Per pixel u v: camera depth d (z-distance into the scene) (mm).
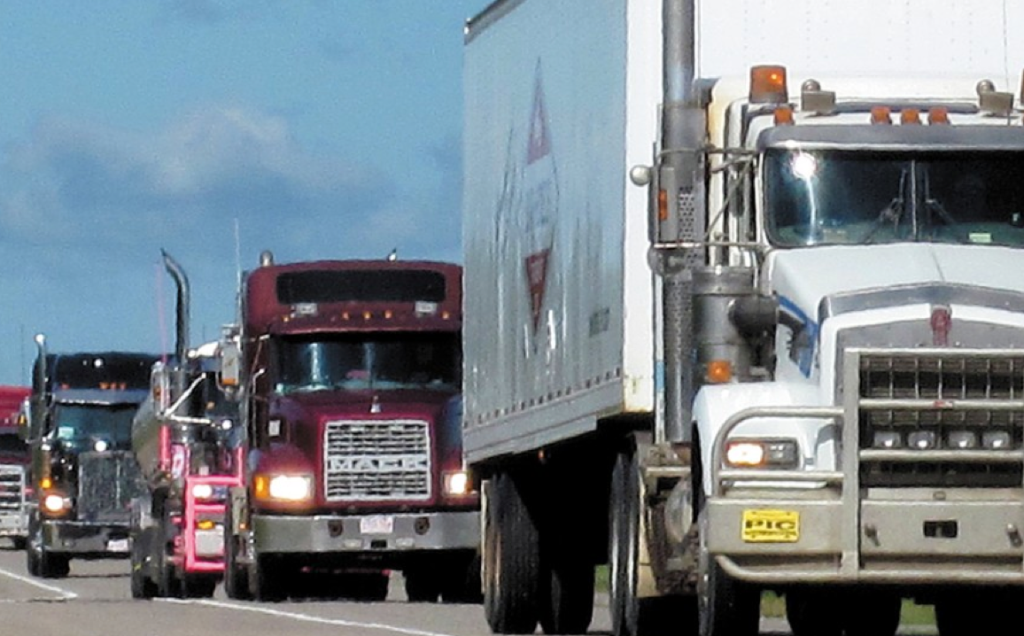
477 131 58062
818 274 40281
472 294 58562
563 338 49938
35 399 110875
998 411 38375
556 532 54906
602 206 47188
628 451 46594
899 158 41844
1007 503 37719
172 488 83438
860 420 38219
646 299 45250
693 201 42406
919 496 38094
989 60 45938
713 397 39688
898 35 45875
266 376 75812
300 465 74250
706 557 39781
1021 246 41469
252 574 77188
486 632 55969
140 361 110688
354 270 76125
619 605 46906
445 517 74250
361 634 52719
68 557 110062
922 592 41281
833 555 37844
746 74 45188
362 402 74625
